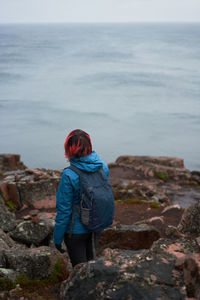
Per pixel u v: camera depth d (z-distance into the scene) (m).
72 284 2.66
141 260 2.64
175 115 77.25
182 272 2.47
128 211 8.65
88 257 3.22
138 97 105.94
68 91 120.25
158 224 6.79
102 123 69.62
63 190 2.86
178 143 53.22
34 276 3.72
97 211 2.86
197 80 146.12
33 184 7.62
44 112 81.38
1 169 18.89
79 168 2.90
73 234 2.98
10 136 56.50
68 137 2.96
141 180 16.30
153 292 2.31
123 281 2.45
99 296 2.44
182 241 2.92
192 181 16.66
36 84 139.25
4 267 3.77
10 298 3.17
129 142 54.06
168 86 130.50
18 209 7.49
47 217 6.00
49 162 41.38
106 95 111.00
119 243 5.06
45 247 4.03
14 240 5.29
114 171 17.78
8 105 90.19
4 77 161.50
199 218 4.34
